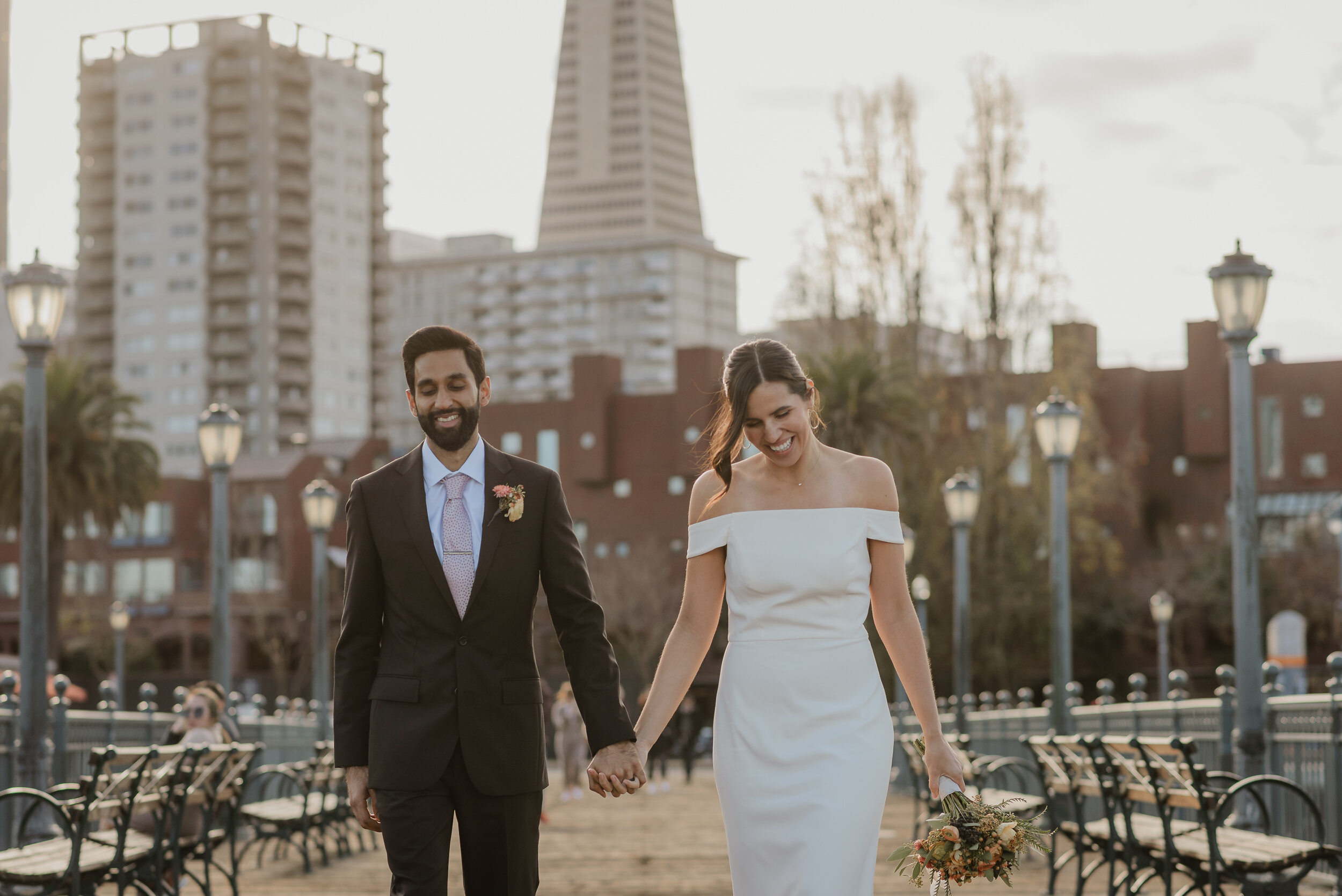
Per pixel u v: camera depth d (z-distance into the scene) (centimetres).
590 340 19150
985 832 456
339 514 7912
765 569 461
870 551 473
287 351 13638
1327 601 5847
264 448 13400
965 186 4753
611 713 467
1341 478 6488
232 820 963
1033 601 4900
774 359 459
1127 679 6350
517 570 464
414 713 454
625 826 1748
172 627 7812
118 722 1307
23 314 1091
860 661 460
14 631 8062
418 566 458
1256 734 991
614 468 7594
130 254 13838
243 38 13800
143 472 4519
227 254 13688
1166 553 6419
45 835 1023
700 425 6512
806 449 469
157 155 13788
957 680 2245
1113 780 795
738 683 462
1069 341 4953
